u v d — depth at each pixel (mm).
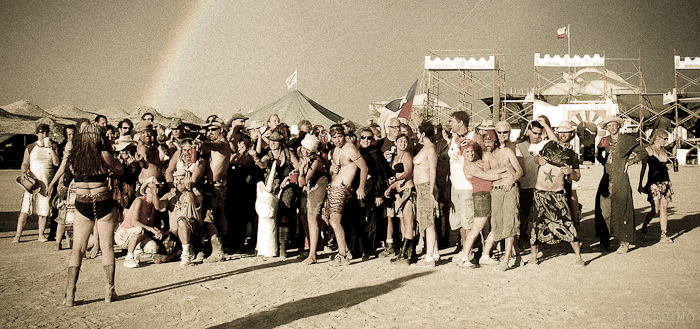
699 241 8609
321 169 7852
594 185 20969
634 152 7816
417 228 7898
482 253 7680
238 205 8711
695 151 39312
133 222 7711
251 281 6594
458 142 7523
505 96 37844
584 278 6340
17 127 43062
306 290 6078
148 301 5727
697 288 5742
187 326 4832
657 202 8695
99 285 6496
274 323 4852
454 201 7477
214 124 8328
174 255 8062
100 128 5637
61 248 9062
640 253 7773
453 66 34219
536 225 7156
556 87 40969
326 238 9539
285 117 26047
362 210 7980
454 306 5281
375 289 6059
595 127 35875
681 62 37156
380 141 8828
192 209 7719
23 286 6422
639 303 5238
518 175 6871
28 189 9805
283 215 8289
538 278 6414
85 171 5566
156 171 8344
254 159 8734
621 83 43031
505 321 4770
